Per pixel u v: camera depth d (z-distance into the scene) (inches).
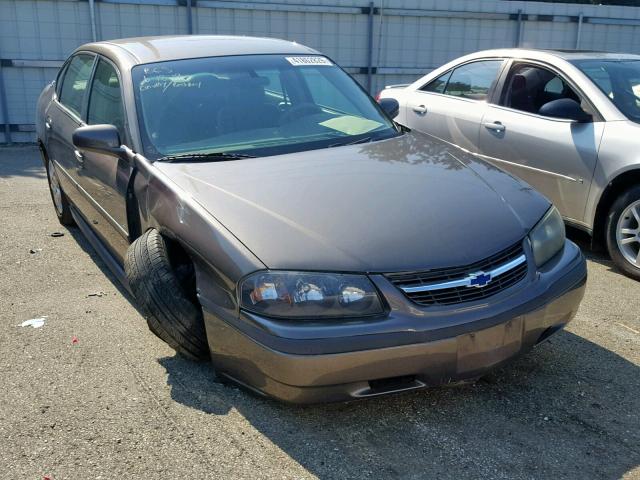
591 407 115.1
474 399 117.6
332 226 105.7
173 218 117.6
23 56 413.7
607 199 184.2
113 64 162.9
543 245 115.7
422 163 132.9
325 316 98.4
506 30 506.3
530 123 201.5
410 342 98.0
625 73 201.3
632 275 177.6
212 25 442.0
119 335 142.9
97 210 165.0
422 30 487.5
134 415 112.7
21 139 427.5
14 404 116.6
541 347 136.9
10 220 237.1
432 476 97.6
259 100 151.9
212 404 115.6
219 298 106.4
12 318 152.6
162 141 138.6
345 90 168.1
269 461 100.9
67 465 100.3
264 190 116.8
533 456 102.0
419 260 101.2
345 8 463.8
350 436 107.0
